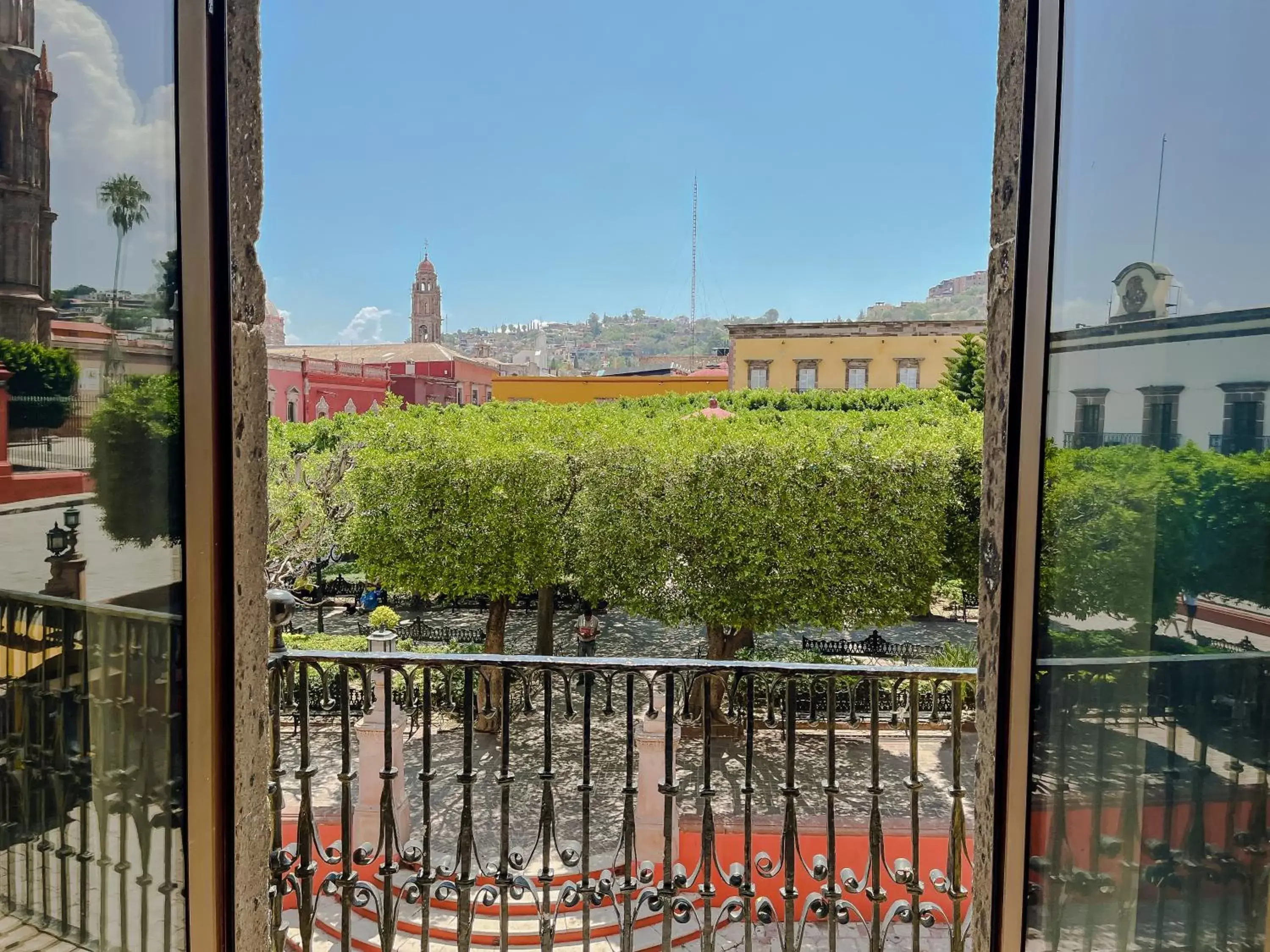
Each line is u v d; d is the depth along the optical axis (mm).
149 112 1214
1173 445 1207
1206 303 1181
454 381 36031
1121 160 1206
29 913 1266
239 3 1375
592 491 8969
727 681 5277
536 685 8078
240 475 1371
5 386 1166
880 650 10992
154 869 1267
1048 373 1234
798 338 26125
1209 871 1219
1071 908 1274
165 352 1242
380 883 2691
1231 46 1153
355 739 6648
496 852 5422
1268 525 1170
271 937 1728
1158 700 1236
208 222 1226
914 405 16203
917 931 2121
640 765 5648
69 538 1211
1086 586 1252
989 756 1331
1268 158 1140
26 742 1236
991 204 1355
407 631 12547
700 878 2621
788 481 8125
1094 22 1204
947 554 8859
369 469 8961
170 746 1261
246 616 1386
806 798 6035
